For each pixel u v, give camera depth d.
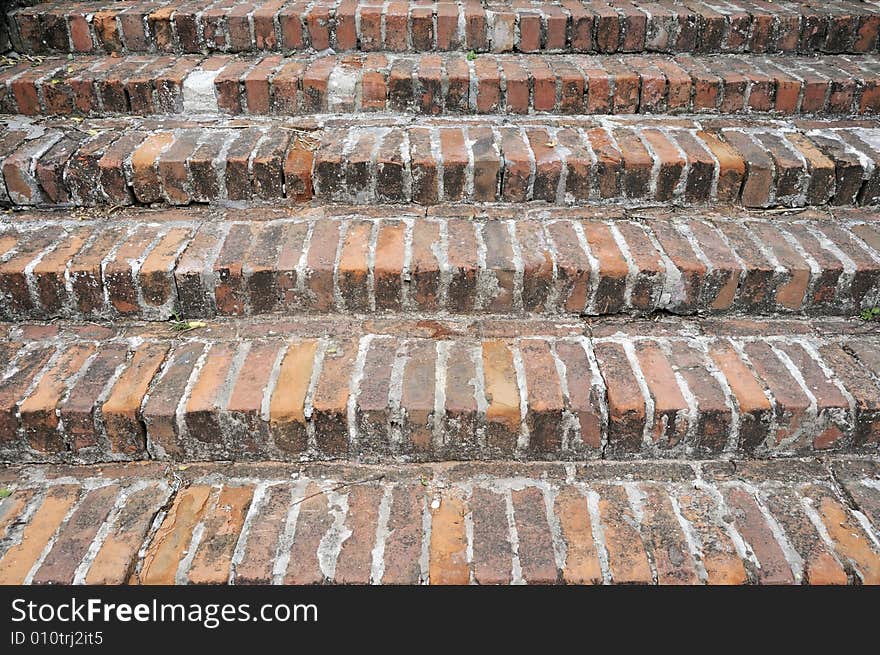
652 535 1.80
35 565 1.73
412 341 2.15
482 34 2.96
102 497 1.90
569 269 2.17
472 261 2.19
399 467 1.99
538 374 2.02
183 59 2.93
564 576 1.72
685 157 2.44
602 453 2.00
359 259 2.19
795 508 1.87
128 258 2.20
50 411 1.90
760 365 2.06
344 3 3.05
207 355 2.10
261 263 2.18
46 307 2.21
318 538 1.79
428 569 1.73
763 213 2.50
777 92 2.76
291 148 2.52
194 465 1.99
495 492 1.92
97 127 2.68
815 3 3.19
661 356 2.10
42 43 2.97
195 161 2.40
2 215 2.45
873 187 2.48
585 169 2.43
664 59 2.96
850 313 2.28
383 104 2.77
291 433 1.95
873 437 1.97
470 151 2.47
